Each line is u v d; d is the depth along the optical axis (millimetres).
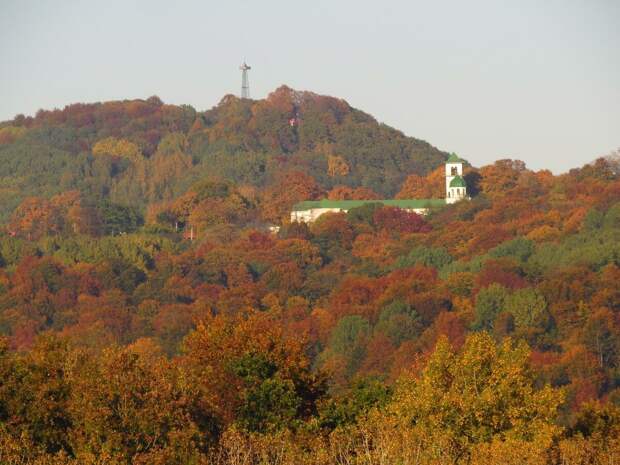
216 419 163875
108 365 157375
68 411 156000
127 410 152000
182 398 156750
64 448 155250
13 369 163875
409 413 169875
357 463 151875
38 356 169875
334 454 154875
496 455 154875
